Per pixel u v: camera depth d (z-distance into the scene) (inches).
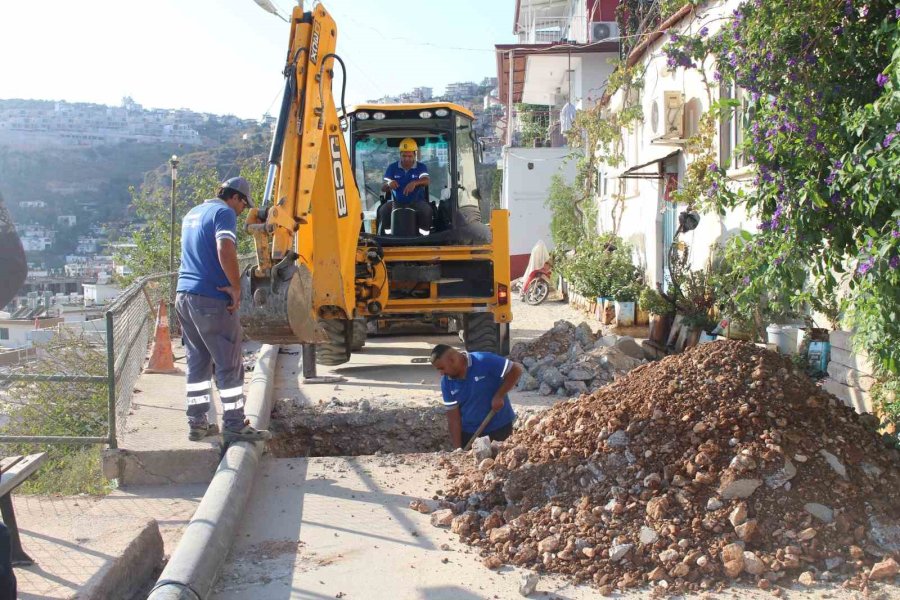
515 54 926.4
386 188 444.8
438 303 423.8
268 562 187.3
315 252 327.3
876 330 190.2
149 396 325.7
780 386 207.8
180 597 157.1
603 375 367.9
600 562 177.6
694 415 204.8
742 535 176.9
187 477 249.1
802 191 206.5
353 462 265.1
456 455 261.7
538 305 818.8
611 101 746.2
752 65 220.5
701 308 422.9
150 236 757.3
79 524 194.9
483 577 177.5
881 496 187.0
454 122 447.2
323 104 293.0
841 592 164.2
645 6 701.3
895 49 189.0
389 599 168.1
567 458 209.2
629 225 673.6
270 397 352.5
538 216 1079.6
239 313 252.1
